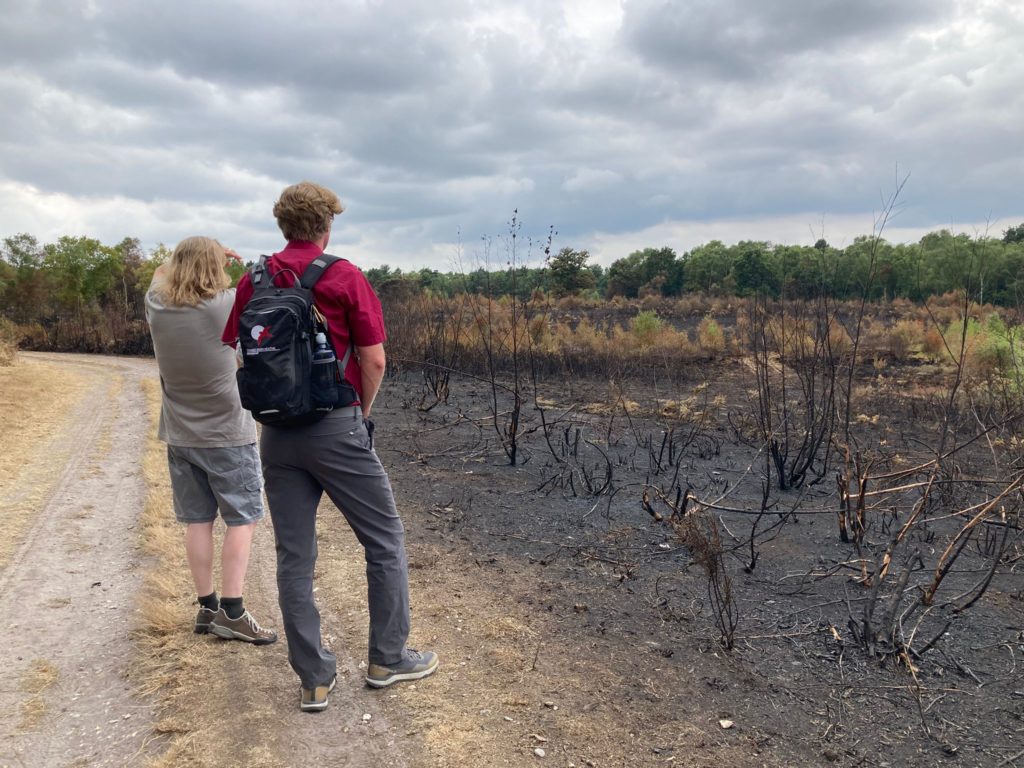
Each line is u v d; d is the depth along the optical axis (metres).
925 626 3.66
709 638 3.49
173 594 3.71
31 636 3.33
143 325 25.61
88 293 40.25
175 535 4.65
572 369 12.93
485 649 3.28
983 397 8.06
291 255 2.53
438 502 5.64
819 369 8.61
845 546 4.81
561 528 5.07
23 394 11.33
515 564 4.40
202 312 2.89
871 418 9.13
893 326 17.92
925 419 9.00
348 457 2.53
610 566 4.40
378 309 2.55
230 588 3.19
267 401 2.32
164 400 3.09
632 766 2.50
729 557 4.58
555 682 3.02
